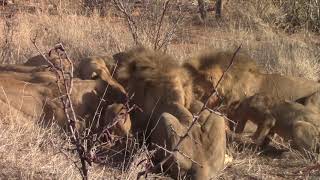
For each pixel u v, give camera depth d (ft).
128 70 35.32
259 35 62.39
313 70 48.62
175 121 29.27
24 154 29.04
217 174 29.60
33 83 34.14
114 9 68.03
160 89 33.83
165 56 35.35
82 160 23.24
